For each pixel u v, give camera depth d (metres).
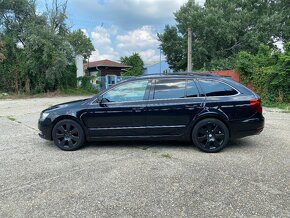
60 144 6.84
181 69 42.31
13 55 29.92
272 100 16.27
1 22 31.47
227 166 5.53
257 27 38.53
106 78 33.59
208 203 4.08
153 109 6.52
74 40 34.88
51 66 28.88
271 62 17.23
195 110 6.45
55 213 3.89
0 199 4.30
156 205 4.05
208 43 39.00
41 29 29.30
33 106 18.00
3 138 8.27
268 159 5.91
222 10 38.78
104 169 5.48
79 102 6.96
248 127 6.40
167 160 5.95
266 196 4.26
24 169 5.55
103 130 6.71
